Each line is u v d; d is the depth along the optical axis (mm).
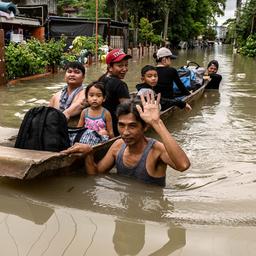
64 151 4016
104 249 2848
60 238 2984
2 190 3828
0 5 16203
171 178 4477
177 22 47406
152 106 3715
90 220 3291
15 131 5199
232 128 7195
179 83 7844
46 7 20516
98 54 20578
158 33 44219
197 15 58781
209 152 5746
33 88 11234
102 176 4191
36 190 3846
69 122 5621
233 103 9711
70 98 5922
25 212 3418
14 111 8031
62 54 16078
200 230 3154
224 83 13719
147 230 3146
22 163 3623
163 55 7633
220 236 3070
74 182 4035
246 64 24359
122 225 3211
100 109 5242
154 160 3920
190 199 3756
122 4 34625
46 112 4340
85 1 32688
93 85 5168
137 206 3562
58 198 3693
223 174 4672
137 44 34562
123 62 5766
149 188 3951
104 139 4965
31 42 14641
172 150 3594
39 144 4219
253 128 7219
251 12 40938
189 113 8430
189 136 6609
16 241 2934
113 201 3652
